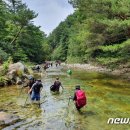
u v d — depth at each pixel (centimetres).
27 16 5291
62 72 4175
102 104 1597
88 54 4575
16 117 1262
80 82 2697
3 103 1625
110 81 2716
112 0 2867
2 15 4250
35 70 4266
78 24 4566
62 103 1645
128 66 3297
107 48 2811
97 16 3044
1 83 2334
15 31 5522
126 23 2583
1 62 3328
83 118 1296
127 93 1959
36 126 1163
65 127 1152
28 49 6247
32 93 1705
